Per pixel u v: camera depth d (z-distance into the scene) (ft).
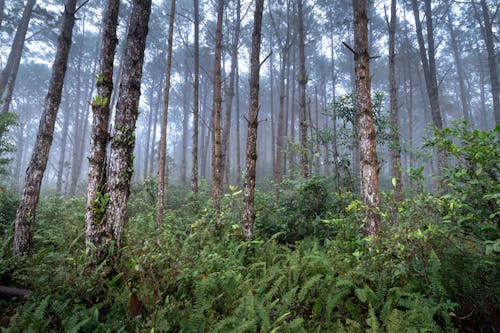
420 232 12.55
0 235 24.93
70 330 11.54
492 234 12.42
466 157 12.70
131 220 29.58
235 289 15.79
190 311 13.38
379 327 12.87
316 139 29.86
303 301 15.40
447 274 13.85
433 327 11.45
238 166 56.70
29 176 20.92
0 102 37.96
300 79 42.14
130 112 17.63
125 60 18.06
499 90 57.88
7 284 16.69
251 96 23.25
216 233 23.97
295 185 27.27
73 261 16.12
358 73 18.58
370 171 17.40
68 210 32.73
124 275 15.71
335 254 18.38
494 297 12.52
